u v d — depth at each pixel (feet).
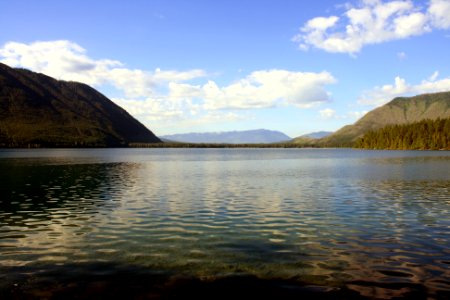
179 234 83.51
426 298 50.37
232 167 315.78
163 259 66.23
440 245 74.02
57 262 64.69
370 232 84.69
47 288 53.88
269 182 189.98
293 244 75.41
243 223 94.38
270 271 60.39
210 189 161.27
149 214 105.81
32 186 171.22
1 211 110.22
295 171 266.36
